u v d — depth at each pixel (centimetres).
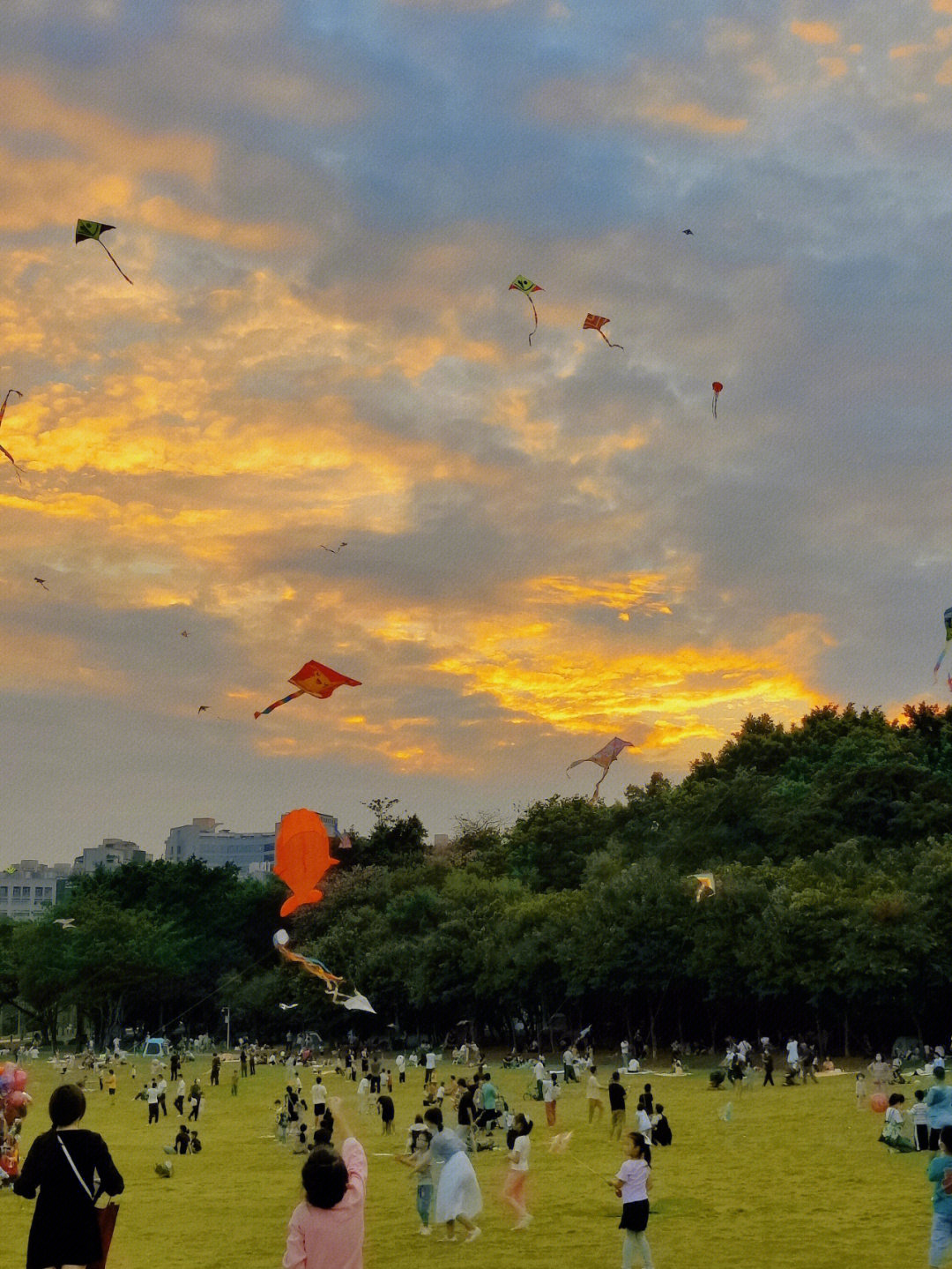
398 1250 2419
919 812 8819
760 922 7638
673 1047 8181
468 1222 2508
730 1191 2997
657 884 8369
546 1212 2805
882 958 6969
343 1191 995
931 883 7200
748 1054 7012
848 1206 2720
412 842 14875
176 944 13000
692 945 8138
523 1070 8119
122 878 14350
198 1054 11812
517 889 11062
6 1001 13225
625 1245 2062
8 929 13850
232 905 14450
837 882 7650
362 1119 5412
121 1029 13662
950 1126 1889
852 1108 4853
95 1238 1012
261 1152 4622
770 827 9056
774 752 12269
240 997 12781
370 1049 10450
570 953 8675
